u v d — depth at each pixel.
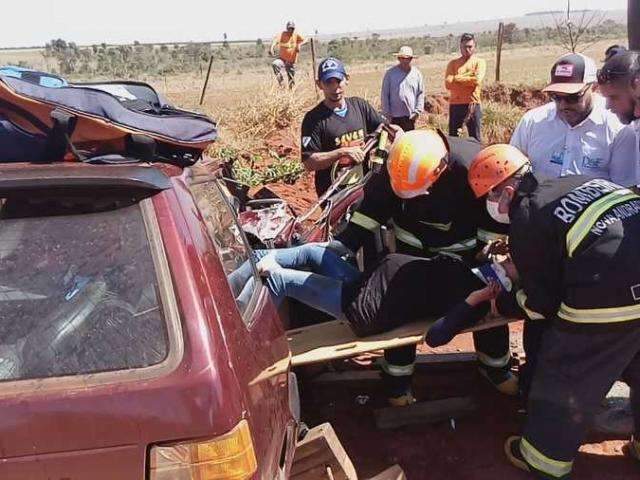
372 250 4.68
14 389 1.93
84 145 2.54
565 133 4.34
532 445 3.50
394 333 3.94
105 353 1.98
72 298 2.06
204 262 2.22
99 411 1.90
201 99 16.56
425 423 4.17
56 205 2.18
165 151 2.68
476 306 3.74
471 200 4.00
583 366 3.33
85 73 37.75
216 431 1.93
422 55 61.22
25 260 2.11
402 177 3.77
